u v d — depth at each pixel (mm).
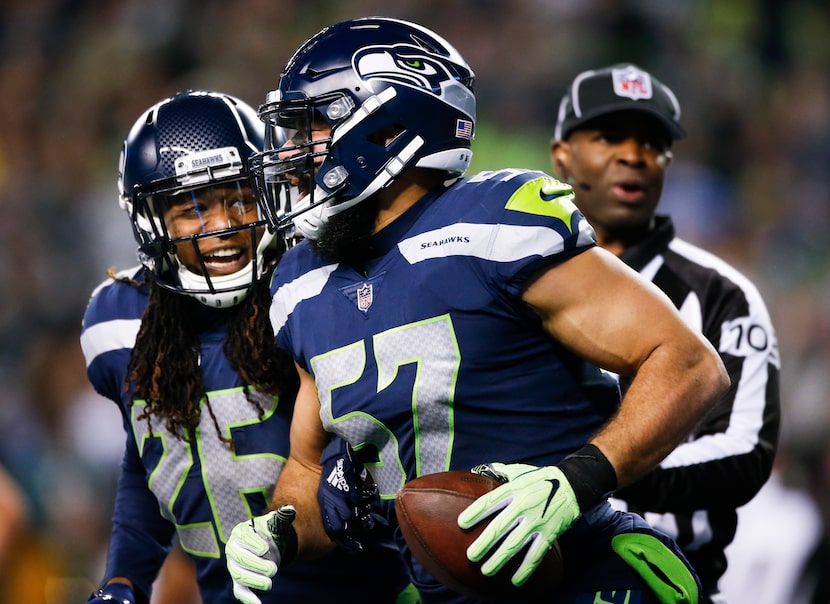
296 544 9336
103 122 33156
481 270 8258
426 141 8695
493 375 8344
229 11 34719
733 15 37344
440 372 8289
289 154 9117
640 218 11977
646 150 11961
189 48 34188
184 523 10398
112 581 10711
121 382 10508
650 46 35344
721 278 11453
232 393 10016
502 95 33094
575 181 12273
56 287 28734
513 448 8422
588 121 12031
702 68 35344
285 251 10203
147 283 10516
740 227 31344
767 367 11211
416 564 8945
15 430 22562
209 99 10148
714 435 10914
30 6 36062
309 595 10336
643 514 11180
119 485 11180
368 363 8500
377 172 8625
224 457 10070
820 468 21438
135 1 35156
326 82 8727
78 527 21016
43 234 29719
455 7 35000
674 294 11500
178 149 9836
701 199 31094
